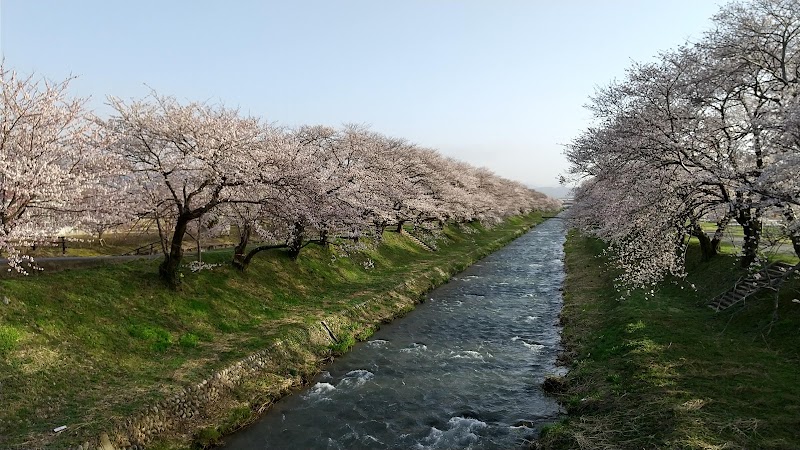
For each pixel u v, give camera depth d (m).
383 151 40.22
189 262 22.75
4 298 14.20
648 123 18.00
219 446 12.75
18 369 12.50
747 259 20.22
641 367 14.48
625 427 11.54
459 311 27.53
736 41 16.50
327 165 27.25
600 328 20.67
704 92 16.89
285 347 18.30
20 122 15.14
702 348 15.47
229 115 20.61
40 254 25.56
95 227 19.09
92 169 17.36
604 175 21.70
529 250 57.25
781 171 12.20
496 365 18.86
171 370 14.95
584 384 15.20
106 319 16.06
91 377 13.59
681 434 10.32
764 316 16.72
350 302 25.39
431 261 42.00
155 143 18.36
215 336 18.41
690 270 25.36
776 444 9.72
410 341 22.00
